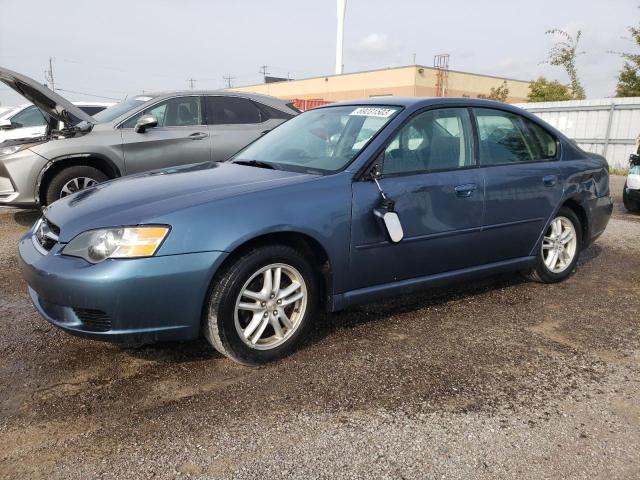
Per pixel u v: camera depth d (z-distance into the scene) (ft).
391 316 12.56
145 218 8.96
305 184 10.26
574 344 11.27
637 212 28.02
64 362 10.08
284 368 9.95
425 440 7.88
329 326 11.90
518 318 12.62
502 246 13.25
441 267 12.24
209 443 7.73
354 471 7.19
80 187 21.31
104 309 8.70
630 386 9.56
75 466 7.22
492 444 7.82
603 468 7.36
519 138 13.82
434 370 9.98
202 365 10.03
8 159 20.26
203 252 9.00
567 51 84.89
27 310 12.62
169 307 8.95
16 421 8.21
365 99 13.47
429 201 11.55
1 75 18.76
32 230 11.00
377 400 8.91
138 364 10.04
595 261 17.92
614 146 54.34
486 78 146.51
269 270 9.85
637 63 69.05
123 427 8.09
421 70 132.67
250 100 24.93
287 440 7.82
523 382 9.61
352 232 10.54
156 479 6.99
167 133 22.54
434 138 12.12
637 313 13.14
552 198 14.02
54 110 20.83
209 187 10.24
